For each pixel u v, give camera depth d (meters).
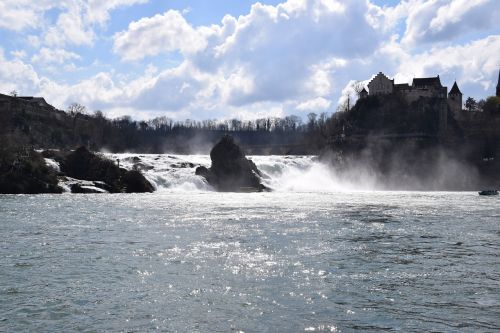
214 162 108.00
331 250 32.81
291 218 51.09
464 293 22.62
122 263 28.33
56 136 169.75
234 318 19.12
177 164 114.00
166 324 18.45
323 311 20.00
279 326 18.33
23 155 90.00
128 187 92.75
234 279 24.91
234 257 30.27
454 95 199.25
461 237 38.72
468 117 196.25
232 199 79.31
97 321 18.72
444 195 106.50
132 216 51.78
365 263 28.81
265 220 49.12
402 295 22.30
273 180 122.19
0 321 18.67
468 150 168.62
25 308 20.16
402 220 50.31
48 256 30.19
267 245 34.50
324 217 52.53
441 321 18.89
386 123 180.25
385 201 80.62
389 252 32.22
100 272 26.11
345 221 48.84
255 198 82.56
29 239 36.34
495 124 183.88
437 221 49.72
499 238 38.16
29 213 53.75
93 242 35.31
